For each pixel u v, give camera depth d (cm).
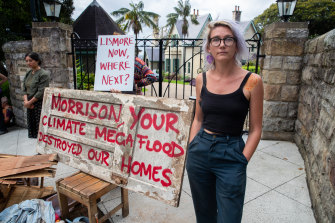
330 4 2427
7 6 869
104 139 186
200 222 164
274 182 288
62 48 451
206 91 140
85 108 198
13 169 184
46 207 192
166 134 158
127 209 223
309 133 328
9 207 192
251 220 220
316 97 301
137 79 270
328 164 203
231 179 130
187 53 2461
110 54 251
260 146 406
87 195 170
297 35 396
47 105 222
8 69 541
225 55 130
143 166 165
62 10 1205
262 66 439
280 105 424
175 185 152
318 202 218
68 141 206
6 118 525
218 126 136
